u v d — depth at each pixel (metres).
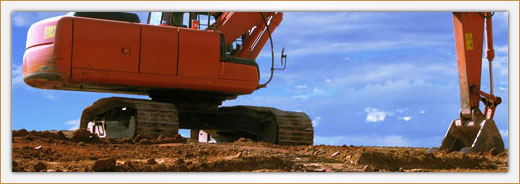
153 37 15.45
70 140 13.71
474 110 14.58
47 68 14.54
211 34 16.16
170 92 16.88
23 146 11.62
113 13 15.74
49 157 10.85
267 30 17.39
